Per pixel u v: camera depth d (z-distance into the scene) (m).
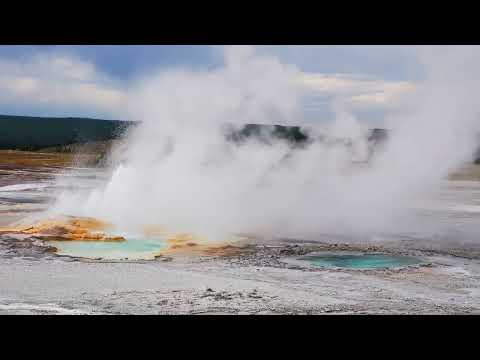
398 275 15.90
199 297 13.41
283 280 15.16
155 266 16.41
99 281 14.62
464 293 14.16
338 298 13.62
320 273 16.03
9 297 13.16
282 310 12.58
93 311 12.22
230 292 13.92
